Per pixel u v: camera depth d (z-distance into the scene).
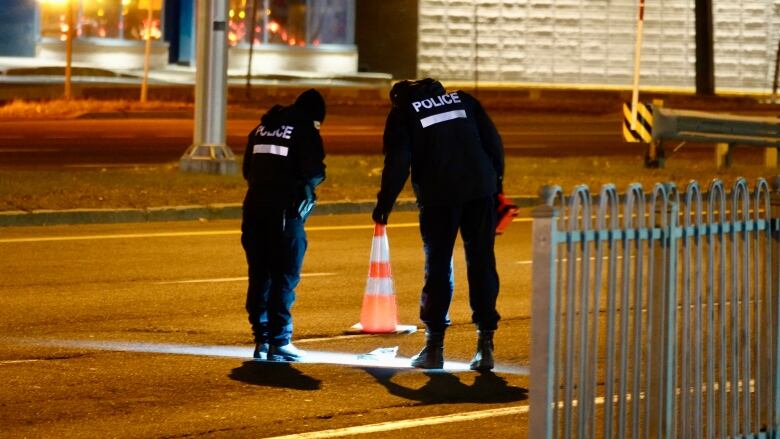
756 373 16.25
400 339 25.33
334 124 97.94
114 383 21.16
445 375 22.14
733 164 65.12
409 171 22.23
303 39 138.75
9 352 23.25
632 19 157.75
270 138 22.55
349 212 46.09
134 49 136.62
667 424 14.64
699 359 15.27
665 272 14.54
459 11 153.00
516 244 38.91
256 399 20.31
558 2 156.38
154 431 18.42
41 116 96.69
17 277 31.23
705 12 139.25
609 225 14.09
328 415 19.45
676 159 68.06
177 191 46.16
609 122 106.19
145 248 36.41
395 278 32.53
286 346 23.08
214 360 23.00
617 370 15.88
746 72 160.12
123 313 27.16
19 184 46.12
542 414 13.20
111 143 74.12
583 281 13.84
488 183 21.88
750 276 16.39
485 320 22.31
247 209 22.70
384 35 151.38
